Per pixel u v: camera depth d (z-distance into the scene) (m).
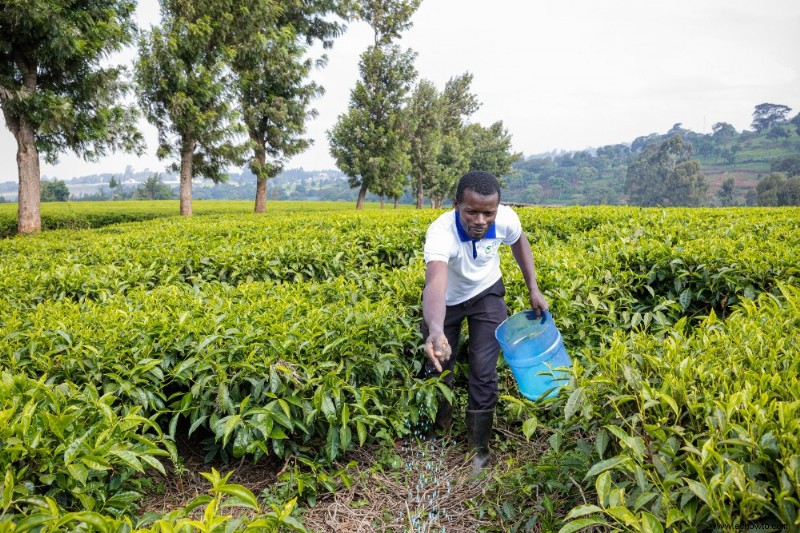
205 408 2.93
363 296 4.47
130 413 2.32
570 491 2.44
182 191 22.42
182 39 20.50
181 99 20.08
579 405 2.09
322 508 2.86
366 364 3.27
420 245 7.32
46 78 17.61
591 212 10.01
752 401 1.89
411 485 3.03
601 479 1.73
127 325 3.25
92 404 2.34
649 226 7.61
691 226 7.11
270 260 6.32
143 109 21.19
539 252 5.62
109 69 17.53
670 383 2.00
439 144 43.66
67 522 1.72
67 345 3.06
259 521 1.73
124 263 6.38
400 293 4.23
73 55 16.48
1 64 16.23
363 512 2.81
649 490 1.73
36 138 17.41
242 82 23.45
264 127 24.98
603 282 4.58
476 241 2.98
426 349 2.45
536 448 3.21
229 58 22.27
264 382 2.95
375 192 32.94
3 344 2.99
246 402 2.70
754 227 6.60
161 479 3.06
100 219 25.11
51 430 2.10
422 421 3.53
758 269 4.45
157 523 1.62
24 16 14.60
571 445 2.61
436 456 3.31
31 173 17.19
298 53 24.41
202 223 11.88
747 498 1.47
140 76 20.47
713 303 4.68
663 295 4.93
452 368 3.44
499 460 3.16
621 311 4.61
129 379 2.86
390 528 2.68
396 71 31.11
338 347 3.16
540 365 2.95
